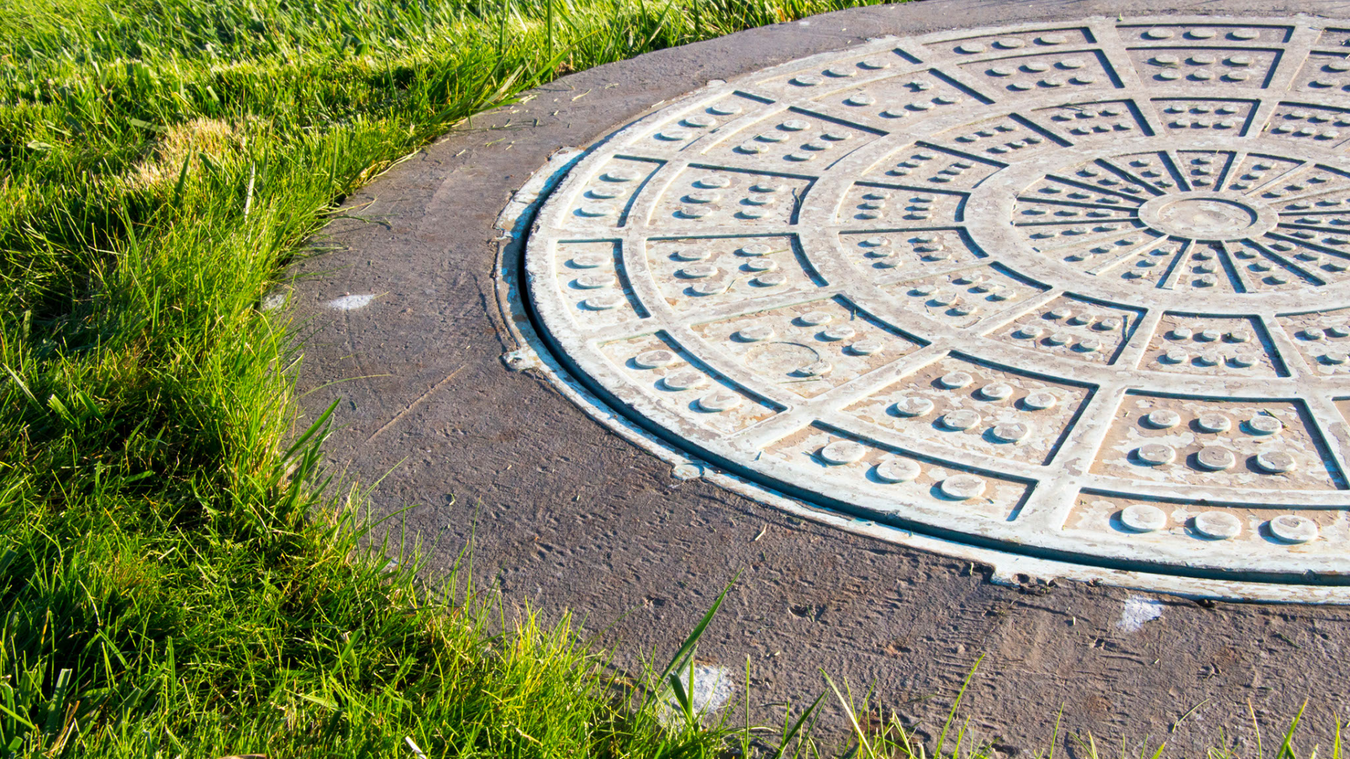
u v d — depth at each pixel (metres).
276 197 2.83
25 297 2.47
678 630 1.59
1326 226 2.48
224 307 2.32
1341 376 1.97
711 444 1.93
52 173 3.09
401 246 2.75
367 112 3.46
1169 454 1.81
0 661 1.46
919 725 1.41
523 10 4.35
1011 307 2.28
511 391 2.14
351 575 1.68
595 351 2.23
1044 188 2.79
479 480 1.91
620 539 1.75
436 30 4.14
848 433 1.94
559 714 1.43
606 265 2.58
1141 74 3.41
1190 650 1.46
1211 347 2.09
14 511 1.78
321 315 2.46
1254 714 1.37
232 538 1.77
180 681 1.51
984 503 1.75
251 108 3.51
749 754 1.41
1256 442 1.83
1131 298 2.27
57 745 1.36
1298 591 1.53
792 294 2.40
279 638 1.59
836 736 1.42
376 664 1.55
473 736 1.40
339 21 4.32
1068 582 1.58
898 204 2.77
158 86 3.63
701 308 2.37
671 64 3.83
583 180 3.00
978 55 3.66
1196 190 2.70
